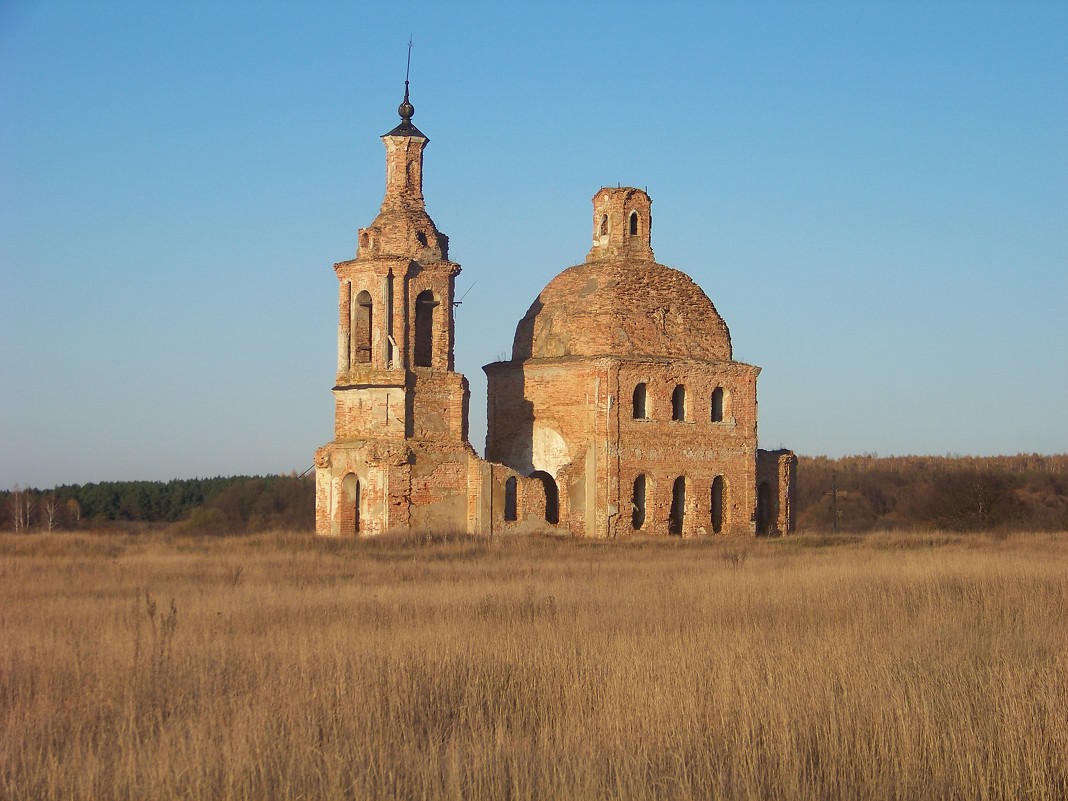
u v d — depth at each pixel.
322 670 19.39
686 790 14.21
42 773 14.62
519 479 57.91
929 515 86.81
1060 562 39.38
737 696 17.66
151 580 34.41
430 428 56.78
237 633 23.84
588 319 60.56
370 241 57.19
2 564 38.72
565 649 21.20
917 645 22.48
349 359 57.34
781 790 14.63
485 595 29.72
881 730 16.16
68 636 22.73
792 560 42.62
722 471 62.25
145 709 17.64
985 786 14.66
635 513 60.09
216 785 14.18
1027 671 19.56
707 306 63.34
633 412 59.91
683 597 29.75
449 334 57.97
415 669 19.73
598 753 15.56
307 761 14.88
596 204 64.06
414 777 14.46
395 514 55.00
